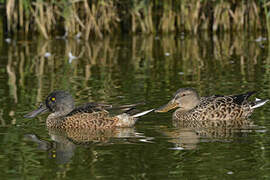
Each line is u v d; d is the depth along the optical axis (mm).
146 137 11273
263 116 12867
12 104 14086
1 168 9258
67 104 13039
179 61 20656
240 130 11695
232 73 17906
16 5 25625
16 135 11445
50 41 25875
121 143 10789
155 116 13430
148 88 15742
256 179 8531
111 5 26359
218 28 28047
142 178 8617
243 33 27391
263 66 19000
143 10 27344
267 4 24969
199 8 26953
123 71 18719
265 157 9586
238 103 13242
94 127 12477
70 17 25859
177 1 27266
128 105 12648
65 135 11688
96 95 14883
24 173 8969
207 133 11555
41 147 10562
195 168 9055
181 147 10352
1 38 26766
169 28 27656
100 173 8906
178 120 13125
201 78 17156
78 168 9180
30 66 20016
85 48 24109
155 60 21000
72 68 19500
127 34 27906
